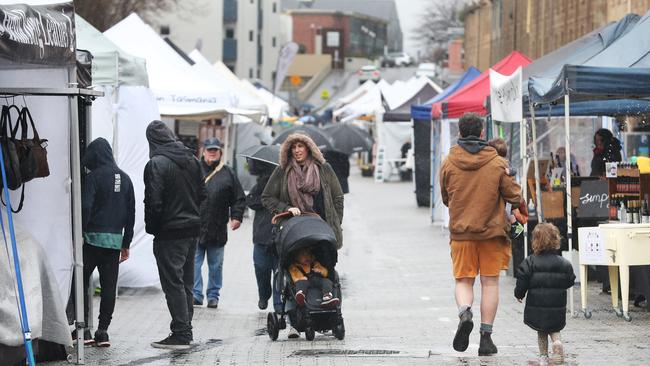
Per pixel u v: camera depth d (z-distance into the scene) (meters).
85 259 19.42
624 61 24.64
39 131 17.67
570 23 79.44
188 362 18.06
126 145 27.58
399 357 18.03
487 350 17.94
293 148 20.14
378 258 38.03
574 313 22.95
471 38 136.75
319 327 20.27
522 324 22.31
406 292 29.02
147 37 45.16
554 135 39.69
